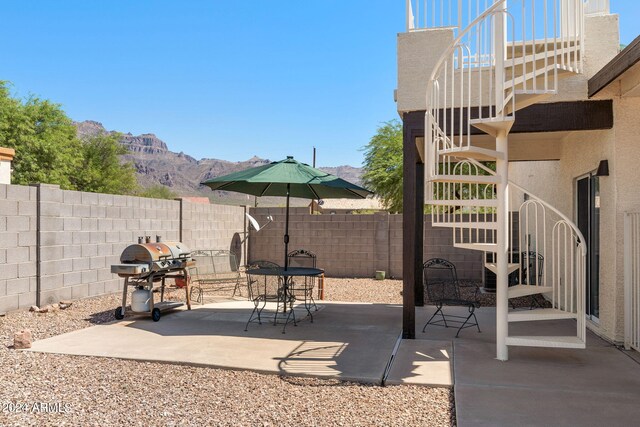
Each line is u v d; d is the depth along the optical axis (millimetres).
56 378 4172
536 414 3412
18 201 6730
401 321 6695
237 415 3414
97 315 6883
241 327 6227
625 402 3650
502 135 4926
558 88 5543
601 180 5723
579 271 4812
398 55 5926
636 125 5320
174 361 4652
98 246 8227
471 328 6305
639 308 4965
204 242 11227
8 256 6566
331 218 12398
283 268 7613
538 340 4754
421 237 8086
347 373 4324
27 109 24328
